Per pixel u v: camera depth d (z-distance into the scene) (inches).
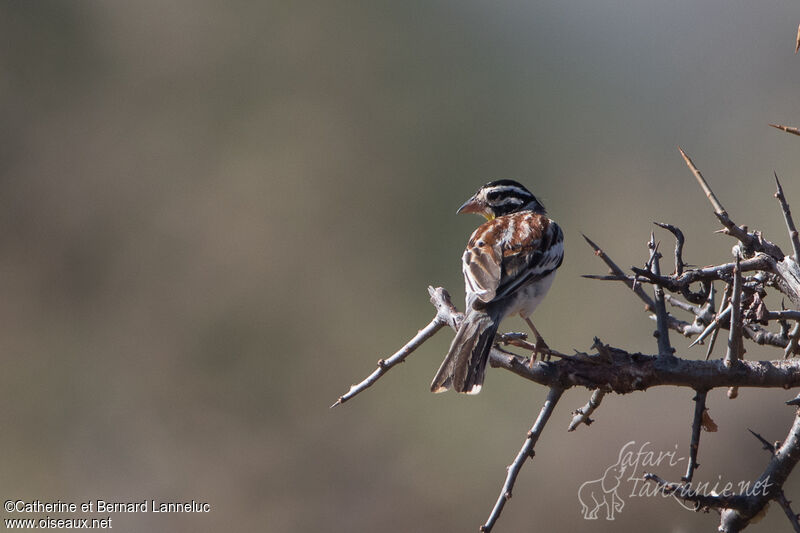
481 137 734.5
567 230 668.1
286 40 728.3
